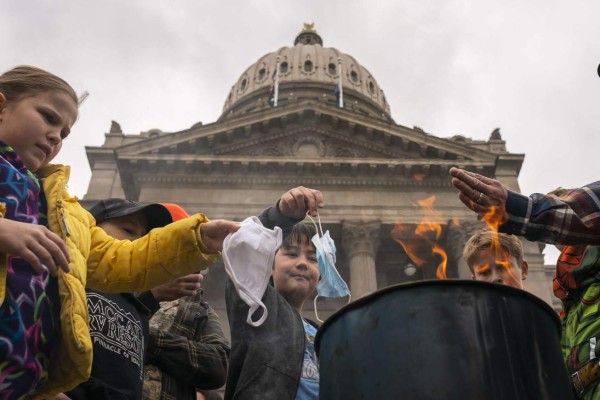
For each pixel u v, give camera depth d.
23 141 2.61
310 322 4.54
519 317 2.10
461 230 28.12
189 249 2.89
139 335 3.51
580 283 3.22
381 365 2.07
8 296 2.25
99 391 3.00
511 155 31.20
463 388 1.94
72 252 2.58
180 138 31.45
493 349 2.01
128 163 30.47
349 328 2.22
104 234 3.08
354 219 29.28
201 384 3.99
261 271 3.01
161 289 3.93
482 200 2.67
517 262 4.23
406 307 2.12
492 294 2.12
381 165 30.88
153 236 2.96
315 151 32.50
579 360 3.08
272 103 58.44
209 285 26.78
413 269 29.00
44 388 2.45
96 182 31.77
